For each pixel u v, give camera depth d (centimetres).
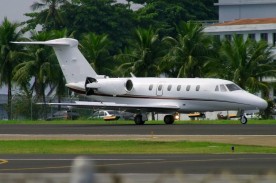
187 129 17638
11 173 9850
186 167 10356
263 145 13612
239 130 17038
